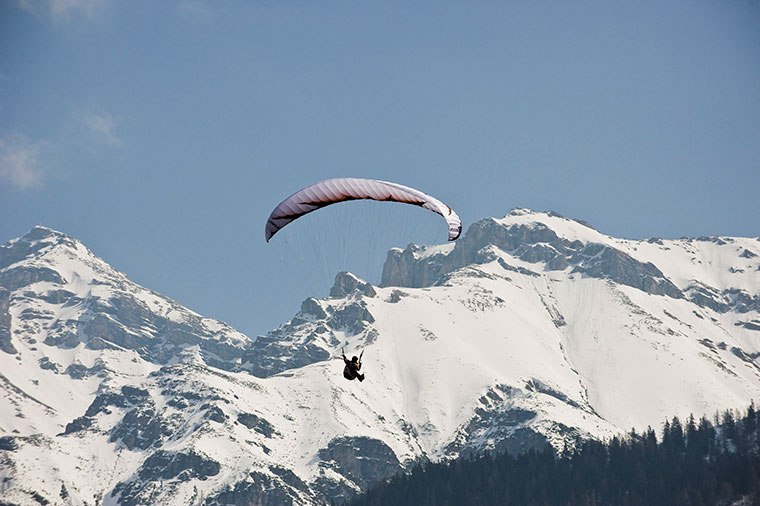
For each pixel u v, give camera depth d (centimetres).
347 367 17200
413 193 17562
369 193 17625
